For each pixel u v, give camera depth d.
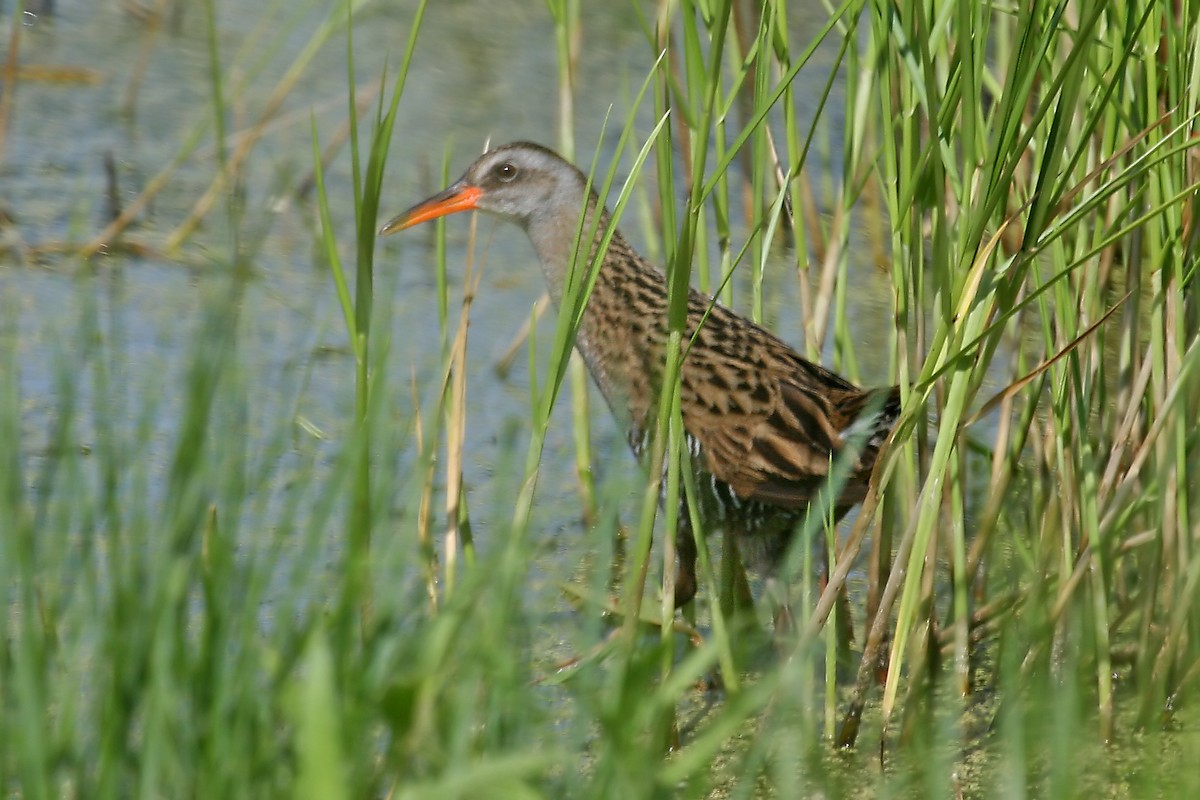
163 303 10.73
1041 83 7.49
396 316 11.07
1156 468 7.66
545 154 9.15
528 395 10.48
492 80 14.86
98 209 12.04
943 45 7.40
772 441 7.92
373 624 5.84
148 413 6.27
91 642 6.52
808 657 6.97
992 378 10.59
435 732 5.23
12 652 6.09
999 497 7.95
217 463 6.21
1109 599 8.18
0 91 13.59
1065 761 6.11
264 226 9.93
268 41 15.05
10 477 6.00
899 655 7.12
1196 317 7.59
